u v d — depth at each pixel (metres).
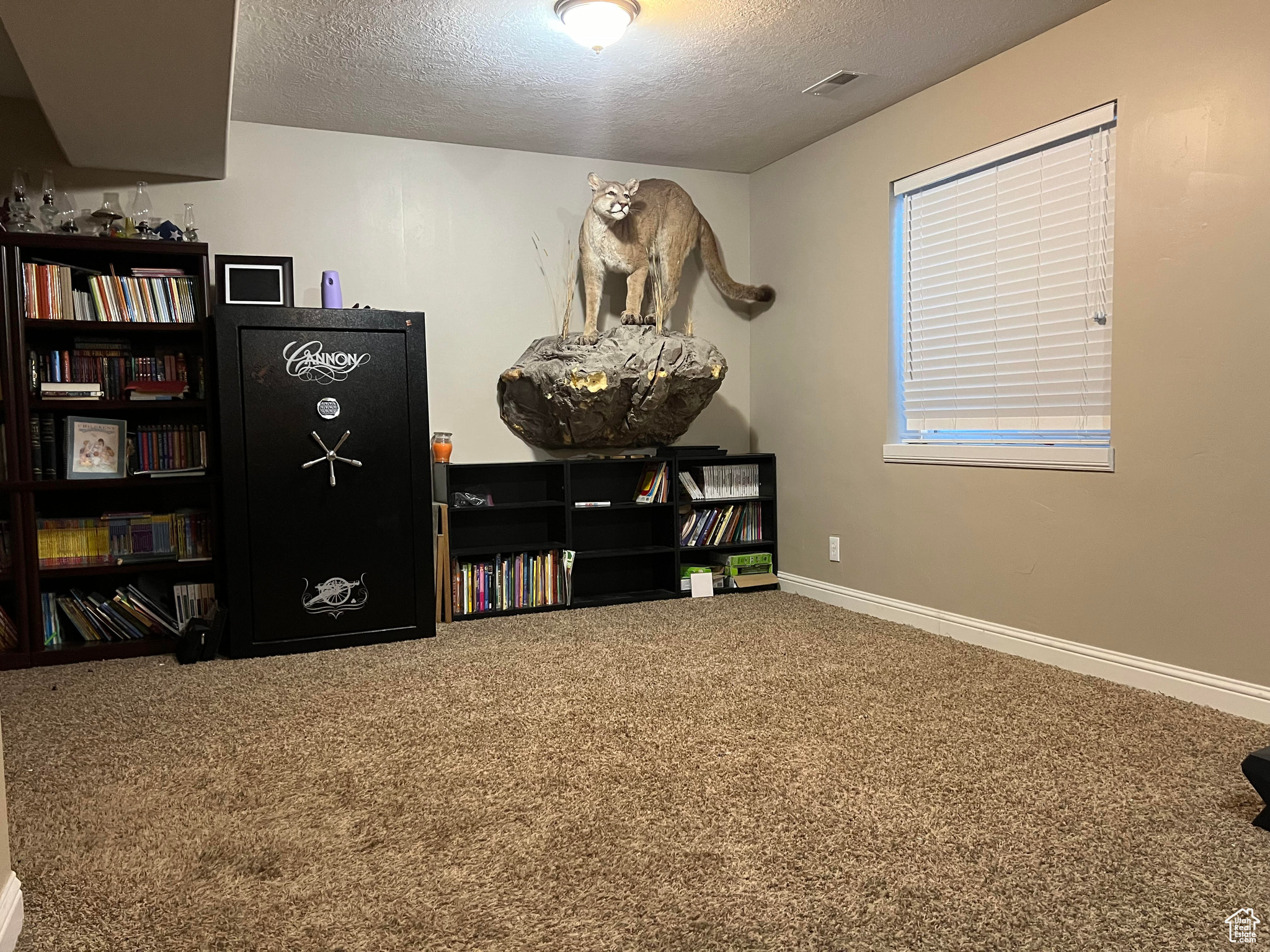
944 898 1.66
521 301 4.70
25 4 2.33
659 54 3.41
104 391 3.75
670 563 4.84
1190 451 2.83
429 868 1.81
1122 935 1.53
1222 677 2.76
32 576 3.57
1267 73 2.58
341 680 3.25
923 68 3.61
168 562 3.80
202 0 2.32
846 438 4.45
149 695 3.09
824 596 4.64
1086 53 3.12
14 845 1.95
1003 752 2.41
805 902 1.65
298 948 1.53
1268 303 2.59
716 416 5.17
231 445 3.62
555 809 2.08
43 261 3.64
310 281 4.27
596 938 1.54
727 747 2.47
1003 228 3.55
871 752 2.42
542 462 4.50
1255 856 1.81
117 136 3.46
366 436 3.83
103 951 1.54
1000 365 3.62
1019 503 3.47
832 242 4.48
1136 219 2.97
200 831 2.00
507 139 4.46
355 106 3.95
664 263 4.64
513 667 3.38
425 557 3.94
